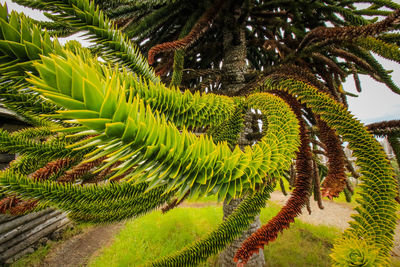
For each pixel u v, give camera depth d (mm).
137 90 821
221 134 1301
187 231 6875
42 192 889
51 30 1839
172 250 5625
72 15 849
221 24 3098
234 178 531
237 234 974
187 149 504
